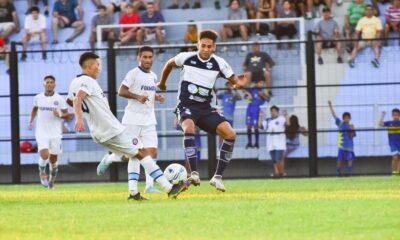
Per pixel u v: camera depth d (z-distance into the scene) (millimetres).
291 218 26531
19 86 67250
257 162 63844
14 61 62312
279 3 71125
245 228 24469
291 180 58125
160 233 23609
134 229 24625
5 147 66500
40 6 75438
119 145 34719
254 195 37531
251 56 63750
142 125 43719
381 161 63969
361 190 42156
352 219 26031
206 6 74750
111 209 30250
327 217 26641
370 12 69375
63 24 73938
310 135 61719
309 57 61750
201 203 31625
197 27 67500
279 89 63719
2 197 41250
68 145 64438
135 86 43188
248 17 71625
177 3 74250
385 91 64688
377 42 65812
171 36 73562
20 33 74750
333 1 72875
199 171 63719
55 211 30344
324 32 68625
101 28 70375
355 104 64438
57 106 54469
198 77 38219
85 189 51281
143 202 33656
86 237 23109
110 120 34594
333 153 63469
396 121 62219
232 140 38531
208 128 38531
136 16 71375
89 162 64250
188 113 38156
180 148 63812
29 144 65500
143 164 34812
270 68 63719
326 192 40406
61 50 61750
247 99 63312
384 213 27453
